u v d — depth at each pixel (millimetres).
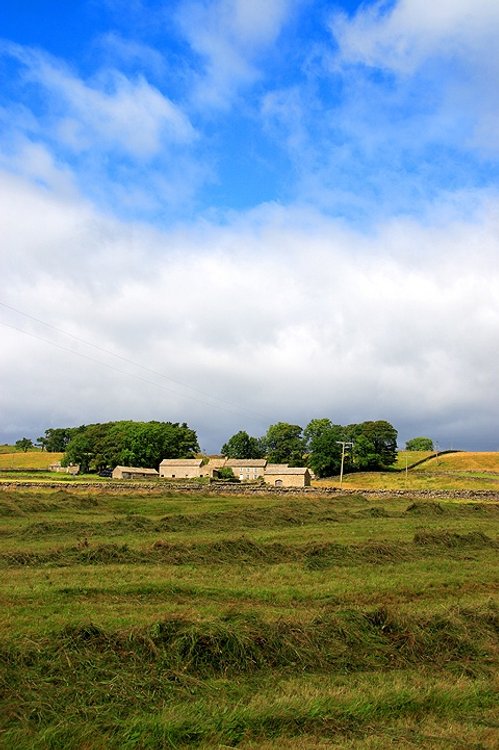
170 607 13047
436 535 24094
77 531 25094
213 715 7914
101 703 8219
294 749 7219
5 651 9203
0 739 7215
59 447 185625
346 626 11156
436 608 13289
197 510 38250
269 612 12461
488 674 10000
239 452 144625
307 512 35188
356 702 8367
